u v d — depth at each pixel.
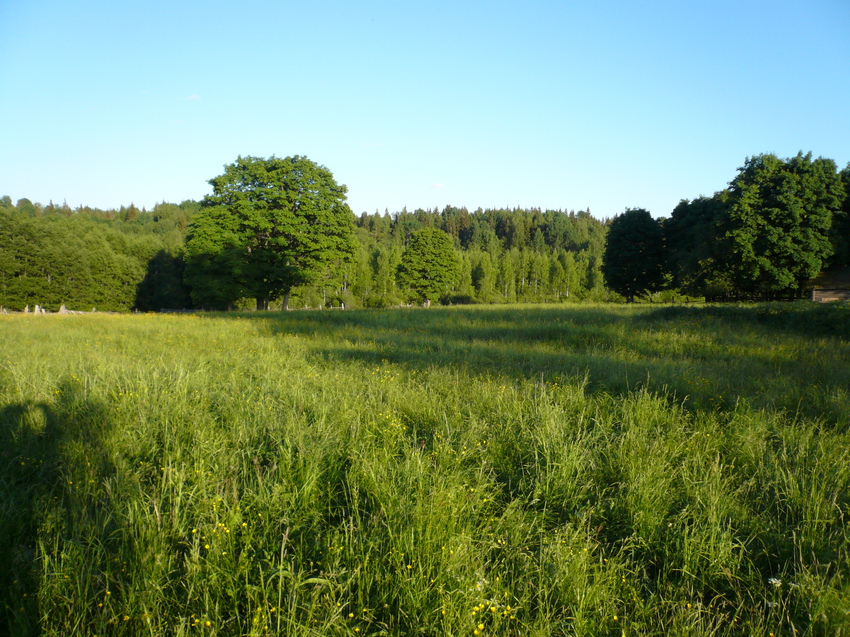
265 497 3.80
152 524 3.36
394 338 14.52
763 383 7.82
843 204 35.31
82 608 2.71
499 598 2.92
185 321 20.27
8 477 4.25
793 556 3.34
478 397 6.75
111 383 6.91
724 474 4.57
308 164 37.78
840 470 4.31
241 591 2.92
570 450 4.75
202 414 5.91
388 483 4.03
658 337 13.95
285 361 10.02
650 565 3.45
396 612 2.84
